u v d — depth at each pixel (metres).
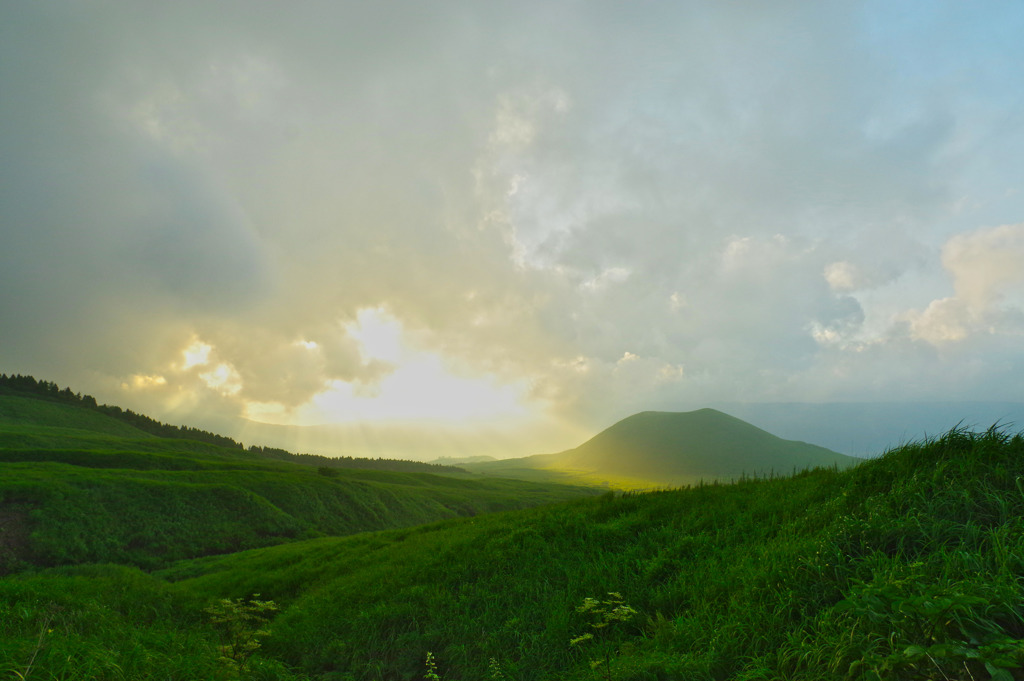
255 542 79.69
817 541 7.55
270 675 9.59
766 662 5.70
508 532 15.68
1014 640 3.88
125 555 65.62
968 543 6.03
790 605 6.58
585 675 7.32
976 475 7.35
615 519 14.02
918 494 7.48
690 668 6.12
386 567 16.44
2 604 11.66
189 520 78.88
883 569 6.09
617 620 8.73
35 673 6.14
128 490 79.81
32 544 60.91
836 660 4.91
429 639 10.51
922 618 4.57
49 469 83.50
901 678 4.23
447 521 26.38
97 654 7.17
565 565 11.95
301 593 18.25
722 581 8.25
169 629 13.88
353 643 11.07
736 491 13.85
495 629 10.24
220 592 20.73
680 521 12.36
